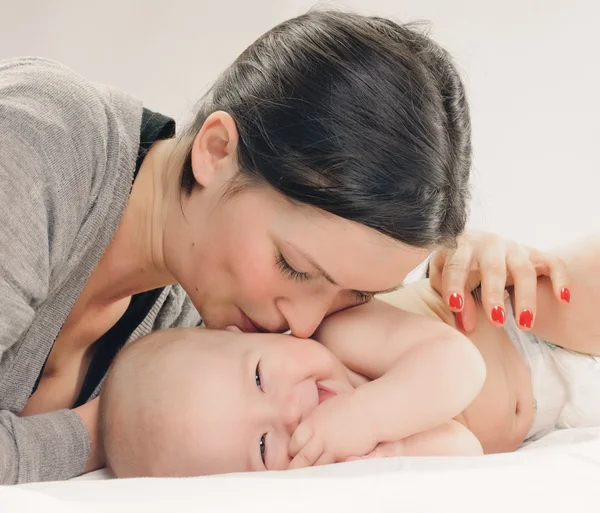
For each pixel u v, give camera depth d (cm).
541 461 72
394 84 86
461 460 75
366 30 90
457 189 90
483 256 118
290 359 99
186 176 98
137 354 104
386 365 103
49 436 94
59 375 116
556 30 186
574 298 118
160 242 104
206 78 197
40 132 86
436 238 88
